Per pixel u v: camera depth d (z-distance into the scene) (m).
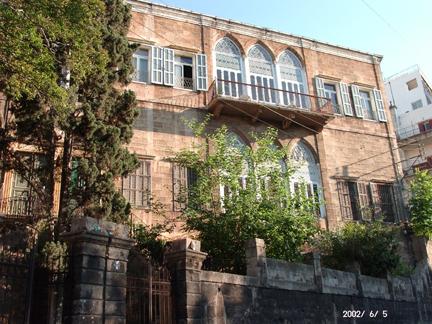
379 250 19.94
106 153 15.66
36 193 16.70
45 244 11.41
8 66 12.80
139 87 23.42
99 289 9.80
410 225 25.92
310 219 17.27
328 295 16.38
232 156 18.12
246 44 27.09
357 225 21.98
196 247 12.20
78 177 15.43
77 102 17.00
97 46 15.34
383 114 29.59
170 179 22.17
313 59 28.73
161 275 11.70
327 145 26.80
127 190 21.09
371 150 28.16
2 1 12.95
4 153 15.78
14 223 10.39
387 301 19.09
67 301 9.55
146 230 17.67
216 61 26.09
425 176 27.16
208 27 26.34
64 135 17.23
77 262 9.75
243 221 16.17
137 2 24.84
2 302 9.29
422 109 46.09
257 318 13.52
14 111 15.59
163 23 25.20
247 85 24.81
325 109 26.36
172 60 24.67
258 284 13.98
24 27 12.59
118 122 17.08
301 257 17.08
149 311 10.95
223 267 15.87
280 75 27.50
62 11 13.16
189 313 11.45
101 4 14.12
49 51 14.12
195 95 24.50
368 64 30.69
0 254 9.44
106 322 9.70
